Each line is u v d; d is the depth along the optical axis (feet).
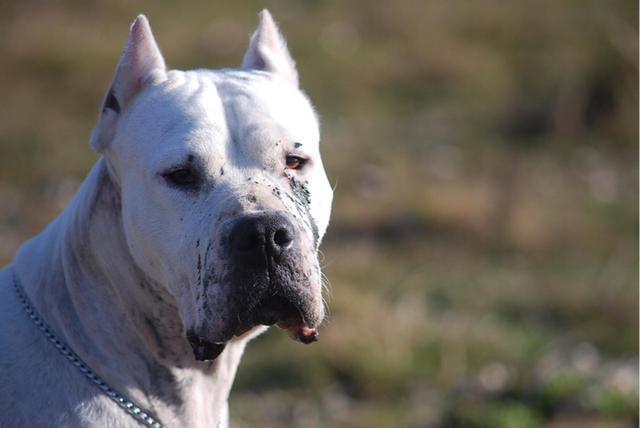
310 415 32.22
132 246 17.84
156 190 17.49
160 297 17.93
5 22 71.36
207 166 17.35
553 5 81.66
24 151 56.75
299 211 17.44
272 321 16.69
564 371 33.96
